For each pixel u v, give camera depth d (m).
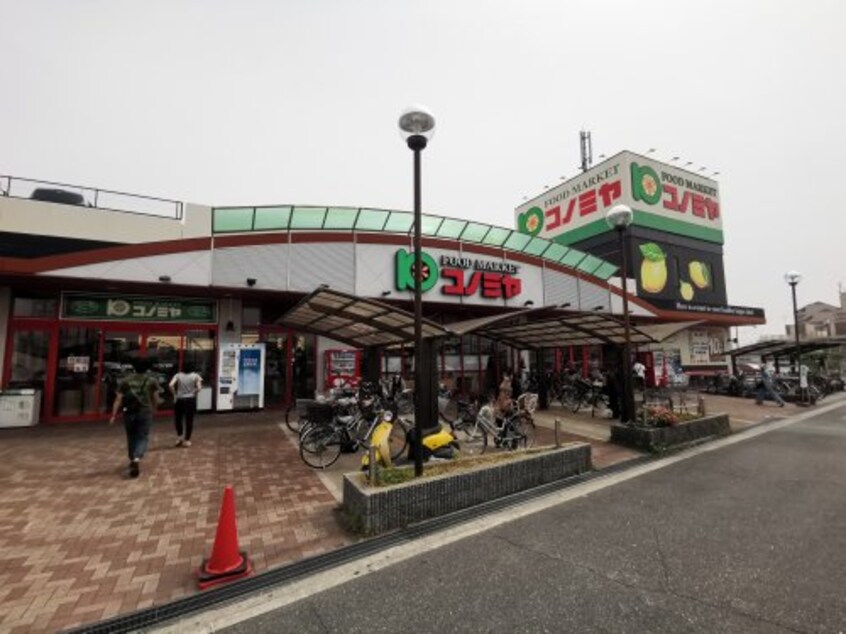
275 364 14.34
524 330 12.90
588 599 3.29
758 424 11.55
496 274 16.47
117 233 12.64
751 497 5.56
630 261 25.41
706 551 4.04
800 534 4.38
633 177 26.19
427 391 8.25
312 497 5.73
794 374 20.72
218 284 12.06
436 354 8.45
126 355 12.48
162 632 3.00
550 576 3.64
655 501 5.46
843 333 59.00
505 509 5.23
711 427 9.65
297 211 13.16
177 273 11.65
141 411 6.69
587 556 3.99
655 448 8.22
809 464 7.22
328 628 3.01
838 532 4.41
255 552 4.17
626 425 8.91
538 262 17.62
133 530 4.67
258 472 6.87
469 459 6.09
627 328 9.54
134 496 5.72
